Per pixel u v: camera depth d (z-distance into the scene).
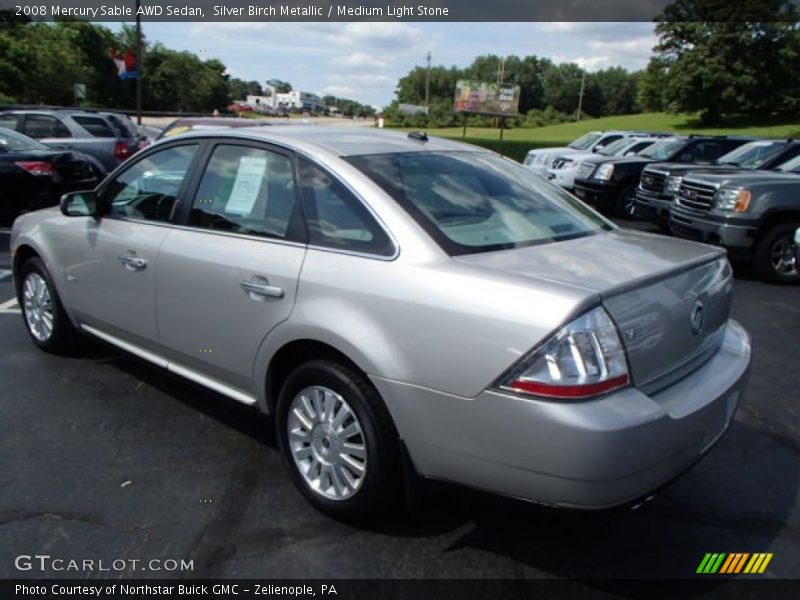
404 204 2.95
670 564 2.86
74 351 5.05
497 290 2.49
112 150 14.02
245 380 3.38
